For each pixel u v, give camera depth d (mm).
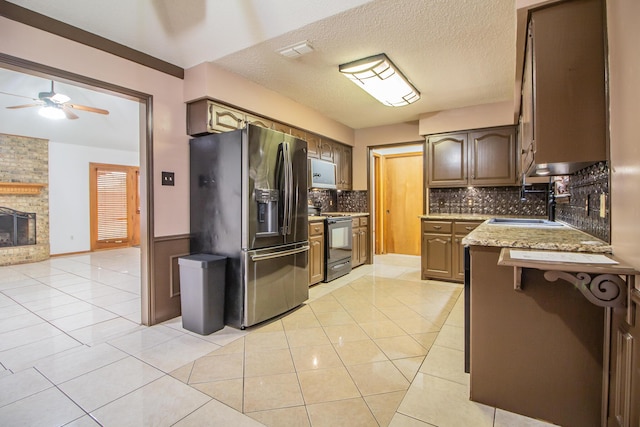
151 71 2615
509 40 2357
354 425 1436
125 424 1444
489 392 1595
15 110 4820
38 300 3344
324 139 4473
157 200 2658
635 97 1096
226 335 2439
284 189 2820
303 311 2955
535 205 3951
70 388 1729
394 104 3615
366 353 2129
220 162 2668
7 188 5461
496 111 3820
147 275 2623
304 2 1939
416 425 1439
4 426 1429
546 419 1503
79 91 4375
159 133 2672
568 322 1466
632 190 1145
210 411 1535
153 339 2361
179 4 1967
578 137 1498
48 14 2035
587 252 1429
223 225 2658
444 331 2480
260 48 2467
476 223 3736
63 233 6305
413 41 2363
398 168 6250
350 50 2502
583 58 1492
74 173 6484
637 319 1089
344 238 4352
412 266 4992
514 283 1504
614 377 1312
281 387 1736
